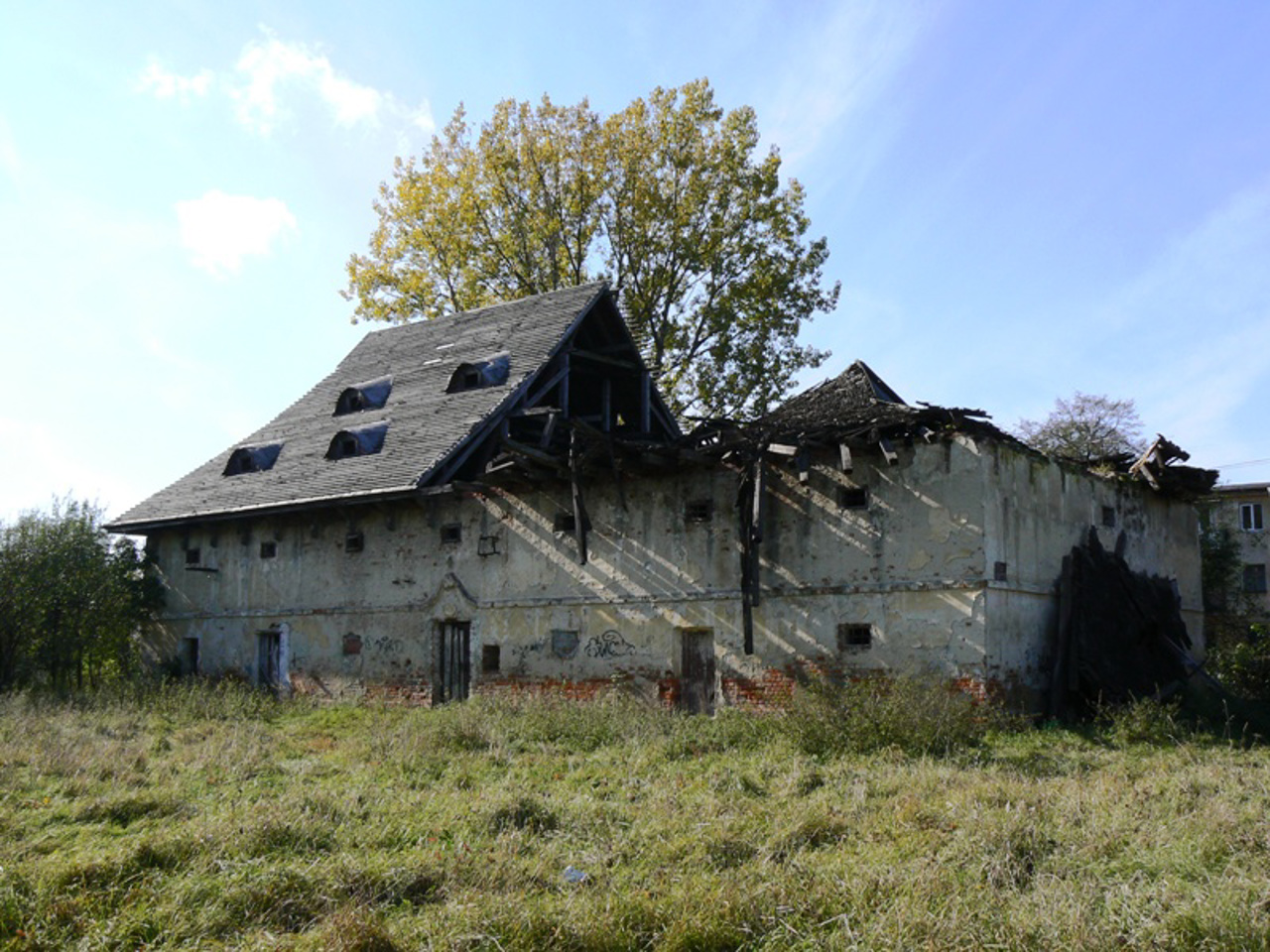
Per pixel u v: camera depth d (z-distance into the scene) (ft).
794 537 56.59
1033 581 54.65
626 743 47.57
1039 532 55.88
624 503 63.00
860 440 53.26
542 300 82.17
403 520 73.20
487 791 34.47
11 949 19.85
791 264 107.45
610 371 80.84
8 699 67.46
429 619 70.54
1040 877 23.18
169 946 20.17
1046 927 19.72
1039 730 49.80
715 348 105.81
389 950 19.74
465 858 25.18
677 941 20.12
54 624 85.46
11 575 83.61
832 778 37.24
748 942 20.44
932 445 52.70
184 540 87.56
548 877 24.38
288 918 21.70
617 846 27.12
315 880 23.35
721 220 106.32
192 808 32.99
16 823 30.53
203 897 22.53
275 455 83.30
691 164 106.01
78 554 86.43
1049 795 31.94
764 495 54.44
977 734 45.70
